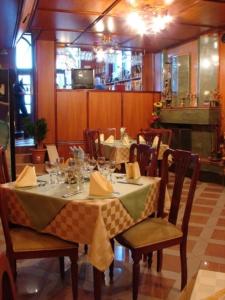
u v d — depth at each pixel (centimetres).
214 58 726
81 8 560
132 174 290
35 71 789
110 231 235
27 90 1031
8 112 445
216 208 495
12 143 449
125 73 1029
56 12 580
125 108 852
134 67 979
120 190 261
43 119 759
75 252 245
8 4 493
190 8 566
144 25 639
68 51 949
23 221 265
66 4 539
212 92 735
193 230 402
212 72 733
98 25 663
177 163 286
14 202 268
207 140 736
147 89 945
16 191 265
